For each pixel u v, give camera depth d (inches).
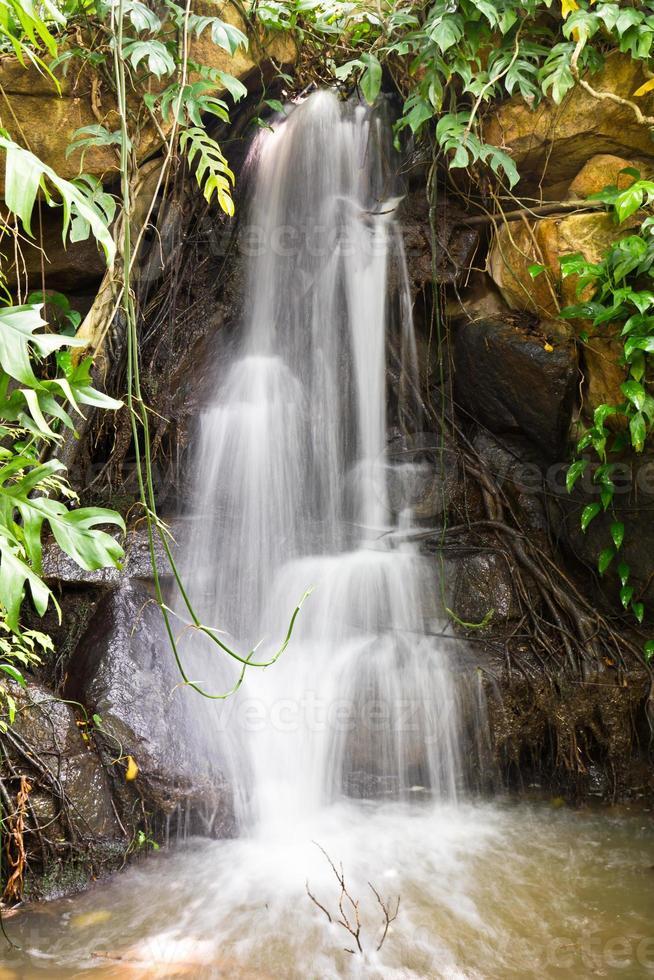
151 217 163.6
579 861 114.7
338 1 163.6
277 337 181.6
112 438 164.2
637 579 150.2
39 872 106.8
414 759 135.6
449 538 167.9
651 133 143.9
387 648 145.3
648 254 133.3
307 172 180.9
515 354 158.2
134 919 99.9
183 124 139.6
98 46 134.9
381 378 176.4
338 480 175.2
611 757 140.3
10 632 129.9
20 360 68.6
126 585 138.6
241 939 95.3
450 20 144.8
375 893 105.5
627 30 135.6
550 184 158.1
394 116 175.8
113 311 142.6
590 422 156.2
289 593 154.4
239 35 138.6
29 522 77.8
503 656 145.8
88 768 113.3
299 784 131.0
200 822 118.8
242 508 165.5
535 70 143.4
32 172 68.7
